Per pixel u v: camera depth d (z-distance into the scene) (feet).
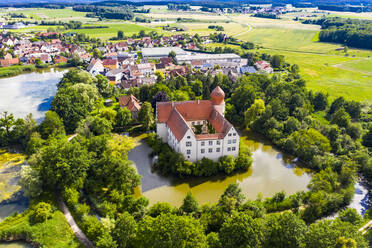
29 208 297.53
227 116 536.01
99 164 340.59
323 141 412.77
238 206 282.56
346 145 424.05
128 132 496.64
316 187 320.70
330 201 301.02
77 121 485.15
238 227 222.48
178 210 278.26
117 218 262.06
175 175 373.20
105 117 489.26
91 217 270.26
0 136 441.27
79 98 516.32
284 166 401.08
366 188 349.82
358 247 206.80
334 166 368.89
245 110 553.64
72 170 314.35
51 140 393.29
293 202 301.22
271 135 465.88
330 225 237.66
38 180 310.24
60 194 319.68
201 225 238.07
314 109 584.40
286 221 226.99
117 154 362.94
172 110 433.07
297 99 533.55
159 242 213.05
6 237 262.88
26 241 263.29
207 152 382.01
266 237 227.20
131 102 549.54
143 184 354.95
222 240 226.38
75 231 270.46
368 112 554.05
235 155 392.88
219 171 381.60
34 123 444.14
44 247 246.68
